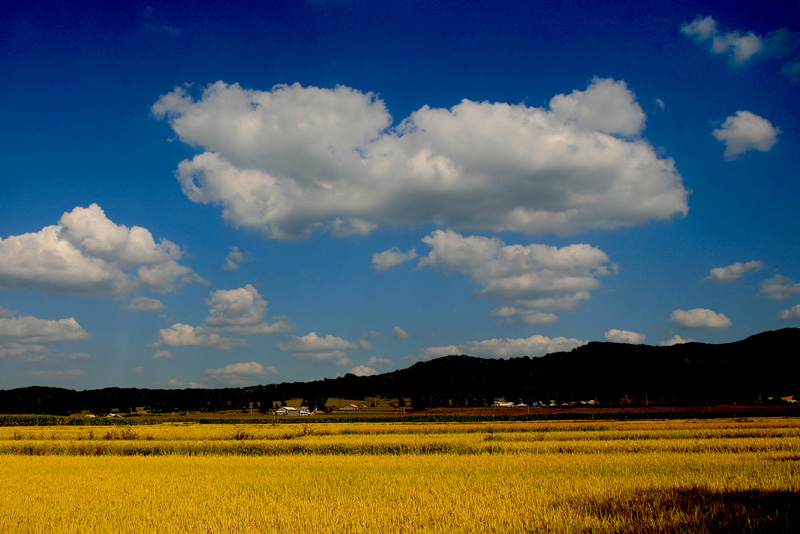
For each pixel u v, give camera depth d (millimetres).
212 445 36938
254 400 157250
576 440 36969
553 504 15703
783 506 15039
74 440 43375
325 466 25594
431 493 18000
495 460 26203
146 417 114688
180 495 18609
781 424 49750
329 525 14055
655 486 18000
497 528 13414
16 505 17078
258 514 15445
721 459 24812
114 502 17547
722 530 13000
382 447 35094
